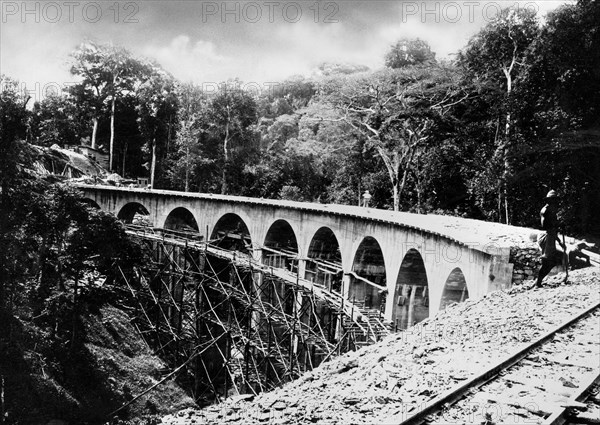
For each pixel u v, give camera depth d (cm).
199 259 4966
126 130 8381
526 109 3684
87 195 6153
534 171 3378
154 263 4397
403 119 4756
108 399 3316
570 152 3153
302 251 3947
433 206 4991
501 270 2039
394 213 3481
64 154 6862
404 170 5094
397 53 5825
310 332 3219
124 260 3700
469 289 2209
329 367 1354
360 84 5050
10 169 2989
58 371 3178
